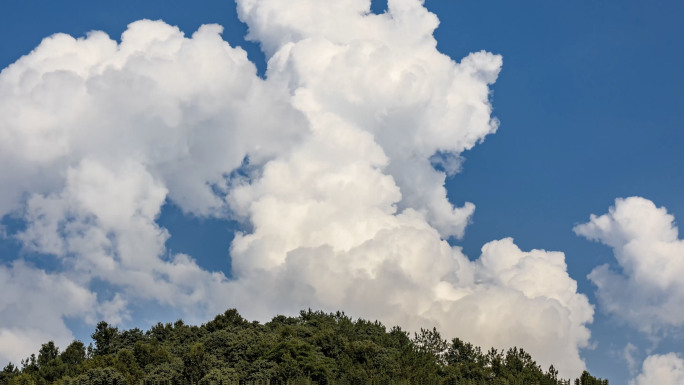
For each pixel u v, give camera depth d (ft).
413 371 552.82
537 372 588.91
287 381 499.92
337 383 512.22
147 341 639.35
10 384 543.80
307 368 520.01
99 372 501.15
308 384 493.77
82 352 619.67
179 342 641.40
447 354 646.74
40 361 596.70
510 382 556.51
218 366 532.73
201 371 525.75
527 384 559.38
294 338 576.61
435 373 572.10
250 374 513.04
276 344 554.05
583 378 569.64
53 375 560.20
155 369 529.45
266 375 504.02
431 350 645.51
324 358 554.46
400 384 517.14
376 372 545.03
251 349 559.79
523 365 610.24
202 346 539.29
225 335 591.37
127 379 507.71
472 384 546.67
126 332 650.43
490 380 572.92
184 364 535.60
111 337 636.07
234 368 529.45
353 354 574.15
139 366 553.64
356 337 644.27
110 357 559.79
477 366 596.29
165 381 510.99
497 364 596.29
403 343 650.02
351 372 525.75
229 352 564.71
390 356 577.84
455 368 590.96
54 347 613.52
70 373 556.10
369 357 571.69
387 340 640.58
